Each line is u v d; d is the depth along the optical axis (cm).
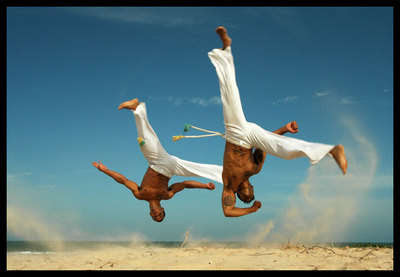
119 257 796
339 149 686
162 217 956
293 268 616
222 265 656
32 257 820
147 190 930
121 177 933
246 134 778
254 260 717
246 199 859
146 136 909
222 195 838
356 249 916
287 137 761
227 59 794
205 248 1009
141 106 895
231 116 780
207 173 973
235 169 801
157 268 634
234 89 782
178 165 946
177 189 963
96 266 666
